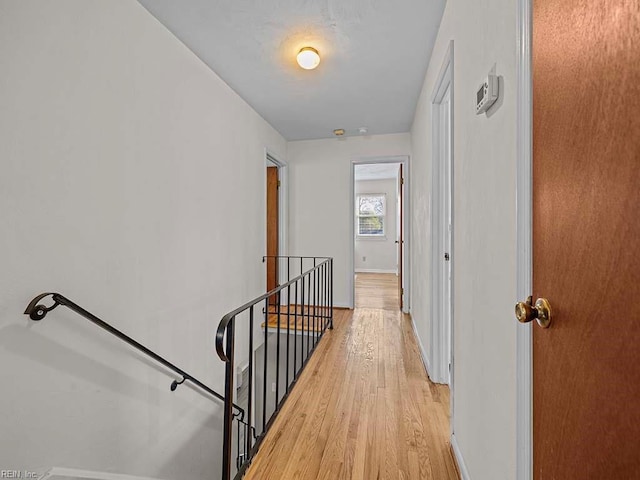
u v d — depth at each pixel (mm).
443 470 1439
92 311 1502
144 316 1831
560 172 614
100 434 1529
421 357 2721
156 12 1878
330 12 1895
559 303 618
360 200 8289
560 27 611
